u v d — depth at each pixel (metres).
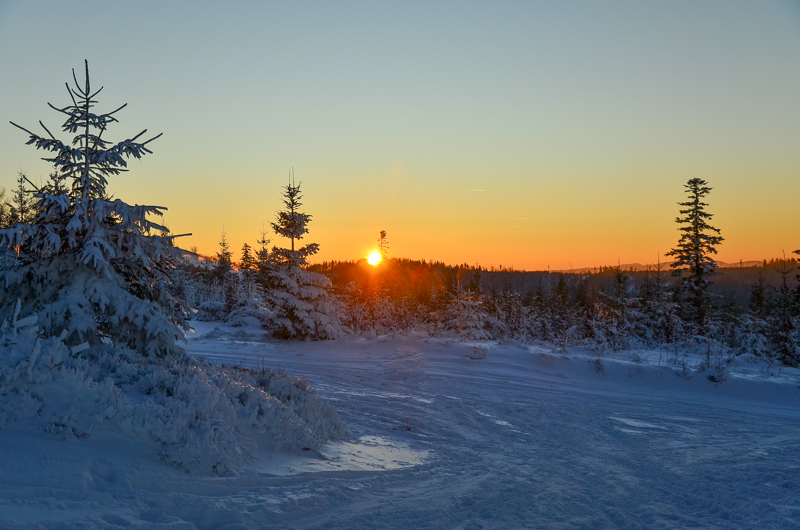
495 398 14.66
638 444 10.05
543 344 24.80
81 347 6.93
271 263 29.12
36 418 5.14
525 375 18.25
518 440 10.34
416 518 5.39
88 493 4.29
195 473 5.42
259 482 5.66
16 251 9.30
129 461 5.11
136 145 9.84
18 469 4.30
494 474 7.71
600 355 20.80
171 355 9.48
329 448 8.34
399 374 18.17
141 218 9.55
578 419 12.34
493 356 21.00
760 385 16.22
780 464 8.41
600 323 28.09
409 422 11.73
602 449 9.65
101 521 3.87
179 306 11.01
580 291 62.81
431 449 9.43
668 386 16.97
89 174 9.72
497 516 5.78
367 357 22.52
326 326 27.59
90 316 8.88
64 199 8.88
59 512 3.85
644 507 6.30
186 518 4.45
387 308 37.28
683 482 7.40
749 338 26.30
